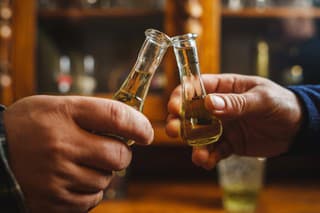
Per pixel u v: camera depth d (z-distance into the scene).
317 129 0.53
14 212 0.32
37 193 0.34
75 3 0.98
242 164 0.75
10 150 0.33
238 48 0.97
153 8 0.96
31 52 0.92
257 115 0.49
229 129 0.52
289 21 0.98
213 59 0.90
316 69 0.99
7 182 0.32
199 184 0.96
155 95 0.91
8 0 0.91
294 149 0.54
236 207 0.76
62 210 0.35
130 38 0.98
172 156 1.02
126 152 0.35
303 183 0.96
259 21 0.97
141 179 1.00
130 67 0.98
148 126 0.35
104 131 0.34
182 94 0.41
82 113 0.34
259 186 0.77
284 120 0.51
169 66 0.91
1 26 0.91
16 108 0.34
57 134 0.33
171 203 0.81
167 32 0.91
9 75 0.91
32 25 0.92
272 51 0.99
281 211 0.76
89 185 0.34
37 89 0.94
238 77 0.52
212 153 0.52
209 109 0.41
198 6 0.89
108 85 0.98
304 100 0.52
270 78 0.99
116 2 0.98
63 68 0.97
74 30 0.98
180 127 0.45
